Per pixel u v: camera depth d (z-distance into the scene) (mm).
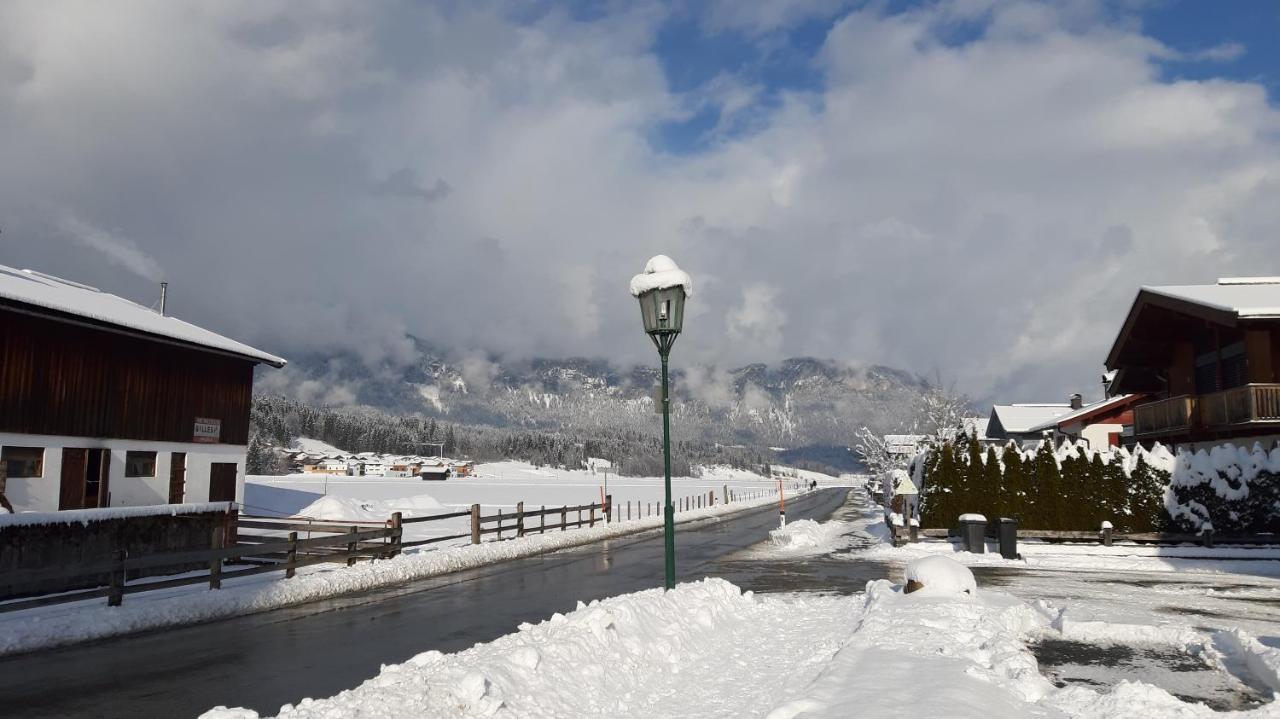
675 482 153250
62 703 7277
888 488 45938
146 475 20906
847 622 10641
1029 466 23516
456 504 51281
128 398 20344
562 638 7516
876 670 6906
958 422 62438
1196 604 12719
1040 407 54156
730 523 38188
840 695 6137
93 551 14672
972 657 7695
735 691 7195
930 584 11562
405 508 38438
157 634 10609
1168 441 29562
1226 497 21500
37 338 17984
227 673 8414
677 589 11148
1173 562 18969
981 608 10523
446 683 5969
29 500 17547
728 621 10742
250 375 25062
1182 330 28750
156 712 7004
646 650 8125
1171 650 9039
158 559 12086
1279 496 21078
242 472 24484
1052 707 6309
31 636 9641
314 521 23828
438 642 10078
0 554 12883
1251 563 18484
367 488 83812
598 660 7375
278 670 8539
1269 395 23078
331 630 10922
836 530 31656
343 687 7832
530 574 17625
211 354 23344
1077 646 9273
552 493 78812
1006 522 19734
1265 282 27719
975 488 23812
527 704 6113
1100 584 15406
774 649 9070
